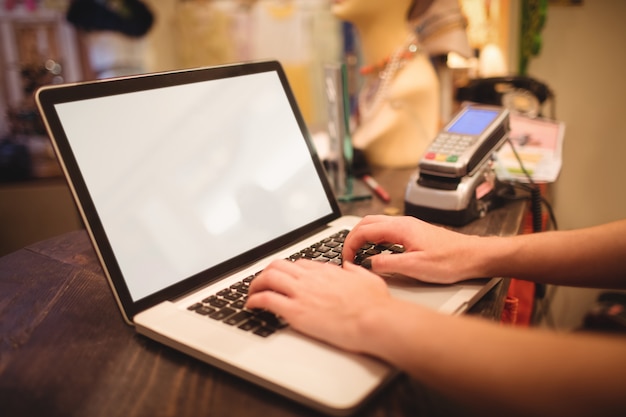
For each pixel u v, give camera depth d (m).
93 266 0.77
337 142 1.02
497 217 0.91
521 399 0.40
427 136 1.19
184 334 0.54
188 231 0.67
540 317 1.75
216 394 0.48
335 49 1.84
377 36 1.16
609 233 0.66
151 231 0.64
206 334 0.54
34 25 1.91
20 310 0.65
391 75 1.16
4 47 1.90
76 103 0.62
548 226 1.22
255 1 1.83
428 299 0.60
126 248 0.61
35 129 1.83
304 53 1.86
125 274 0.60
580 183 1.82
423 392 0.48
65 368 0.53
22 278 0.74
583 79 1.74
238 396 0.48
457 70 1.46
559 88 1.77
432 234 0.67
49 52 1.93
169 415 0.46
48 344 0.57
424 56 1.18
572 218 1.85
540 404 0.39
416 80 1.15
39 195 1.82
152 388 0.50
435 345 0.44
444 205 0.87
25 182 1.85
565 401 0.39
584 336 0.42
